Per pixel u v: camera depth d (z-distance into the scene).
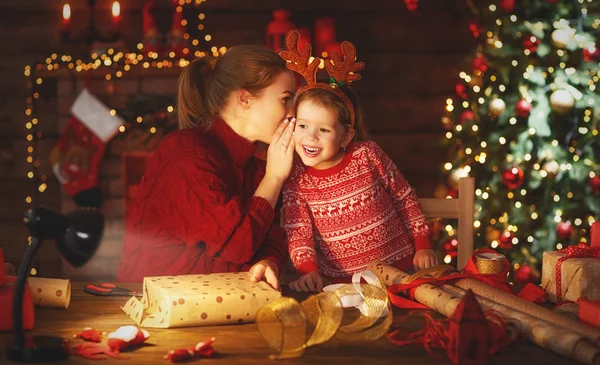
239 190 1.80
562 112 3.45
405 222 1.99
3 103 4.29
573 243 3.59
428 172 4.36
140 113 4.18
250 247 1.60
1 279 1.36
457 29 4.30
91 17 4.21
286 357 1.17
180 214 1.68
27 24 4.29
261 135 1.79
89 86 4.22
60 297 1.45
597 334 1.17
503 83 3.70
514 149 3.61
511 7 3.63
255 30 4.31
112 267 4.32
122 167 4.26
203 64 1.90
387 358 1.17
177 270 1.71
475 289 1.42
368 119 4.33
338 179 1.90
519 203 3.64
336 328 1.23
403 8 4.29
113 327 1.34
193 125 1.91
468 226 2.09
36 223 1.19
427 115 4.34
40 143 4.32
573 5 3.66
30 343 1.19
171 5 4.33
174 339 1.27
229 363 1.15
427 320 1.27
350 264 1.92
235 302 1.35
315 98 1.80
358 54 4.30
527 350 1.21
